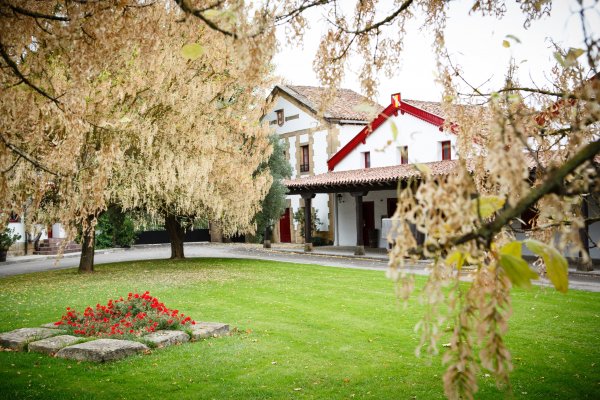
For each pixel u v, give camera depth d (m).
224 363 5.88
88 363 5.84
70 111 3.07
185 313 8.93
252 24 2.03
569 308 8.80
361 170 23.19
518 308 8.84
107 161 3.55
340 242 26.83
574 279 12.51
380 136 22.75
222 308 9.38
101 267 17.97
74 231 3.58
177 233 20.48
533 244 1.23
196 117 12.33
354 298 10.27
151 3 3.05
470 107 2.53
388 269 1.28
